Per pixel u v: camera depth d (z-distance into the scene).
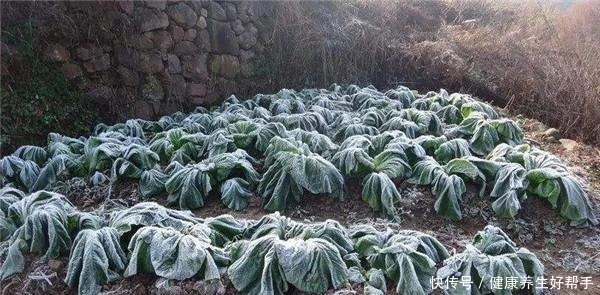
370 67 8.34
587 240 4.07
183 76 6.82
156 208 3.78
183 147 5.18
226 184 4.57
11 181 4.78
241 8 7.40
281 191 4.42
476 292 3.28
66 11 5.75
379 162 4.74
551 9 10.30
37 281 3.35
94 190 4.70
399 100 6.89
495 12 10.41
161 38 6.52
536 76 7.48
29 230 3.55
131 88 6.32
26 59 5.45
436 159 5.04
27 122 5.41
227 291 3.16
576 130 6.54
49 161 4.90
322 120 5.88
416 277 3.19
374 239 3.54
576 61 7.62
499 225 4.24
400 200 4.36
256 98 7.02
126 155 4.86
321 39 8.03
